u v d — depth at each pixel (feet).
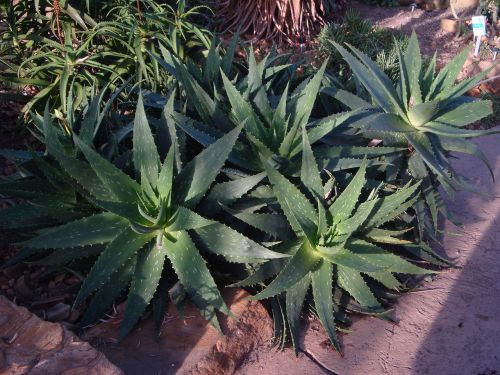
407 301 5.24
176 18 7.14
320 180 4.68
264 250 4.08
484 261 5.77
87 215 4.46
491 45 9.95
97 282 3.94
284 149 4.94
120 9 7.22
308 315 4.95
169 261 4.50
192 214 3.93
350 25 9.37
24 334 3.69
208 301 4.15
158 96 5.86
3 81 6.40
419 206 5.55
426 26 10.64
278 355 4.51
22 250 4.46
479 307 5.19
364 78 5.68
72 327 4.23
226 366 4.22
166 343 4.19
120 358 4.04
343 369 4.48
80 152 4.60
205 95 5.22
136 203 4.29
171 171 4.01
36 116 5.16
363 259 4.39
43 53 6.38
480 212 6.52
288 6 9.07
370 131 5.56
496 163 7.40
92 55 6.47
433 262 5.57
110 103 5.00
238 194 4.38
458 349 4.74
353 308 4.94
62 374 3.51
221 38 8.99
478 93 8.84
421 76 6.07
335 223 4.63
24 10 7.00
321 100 6.16
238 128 4.14
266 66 6.33
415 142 5.27
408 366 4.56
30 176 4.73
